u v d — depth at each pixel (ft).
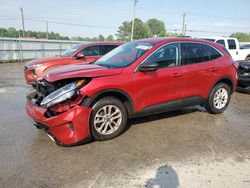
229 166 10.77
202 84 16.61
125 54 15.20
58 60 27.40
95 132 12.64
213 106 17.69
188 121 16.47
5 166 10.56
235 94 26.32
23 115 17.40
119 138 13.53
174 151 12.14
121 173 10.14
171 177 9.88
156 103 14.65
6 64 65.62
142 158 11.39
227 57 18.22
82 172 10.19
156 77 14.30
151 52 14.39
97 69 13.19
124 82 13.14
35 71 26.37
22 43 73.82
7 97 23.36
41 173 10.09
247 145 12.96
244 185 9.43
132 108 13.79
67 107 11.69
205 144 13.00
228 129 15.24
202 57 16.75
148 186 9.30
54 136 11.88
